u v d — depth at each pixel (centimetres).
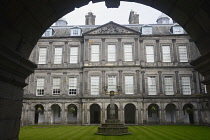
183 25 764
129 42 3762
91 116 3966
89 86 3600
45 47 3950
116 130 1916
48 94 3734
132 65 3619
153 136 1753
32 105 3700
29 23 677
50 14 728
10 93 634
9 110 625
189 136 1766
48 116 3656
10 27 611
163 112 3591
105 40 3778
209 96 705
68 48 3919
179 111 3588
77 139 1571
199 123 3506
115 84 3597
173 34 3862
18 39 668
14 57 622
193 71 3719
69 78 3794
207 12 606
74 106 3888
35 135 1858
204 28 662
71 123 3822
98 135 1836
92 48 3766
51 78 3806
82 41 3931
